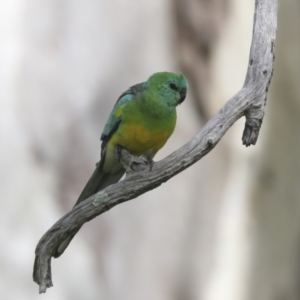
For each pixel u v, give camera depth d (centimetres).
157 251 1458
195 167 1500
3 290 1351
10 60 1335
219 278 1534
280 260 1619
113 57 1395
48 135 1359
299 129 1642
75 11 1369
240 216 1555
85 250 1410
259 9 792
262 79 776
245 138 784
